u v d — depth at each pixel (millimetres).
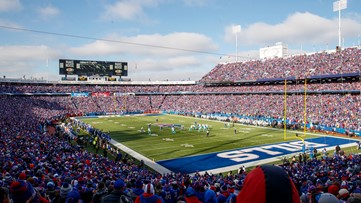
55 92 78438
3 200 4039
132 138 39375
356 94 50875
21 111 59000
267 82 71438
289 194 1653
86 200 6762
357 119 42719
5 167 14617
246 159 28047
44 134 34719
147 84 95000
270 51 89125
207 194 5781
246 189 1733
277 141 36594
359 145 31750
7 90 70125
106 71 86438
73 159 20953
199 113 68750
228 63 88250
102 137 34750
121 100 84125
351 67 53312
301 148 32438
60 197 6676
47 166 16266
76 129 46062
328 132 42812
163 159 28297
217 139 38250
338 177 14453
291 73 63406
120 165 22797
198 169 25000
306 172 17438
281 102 58781
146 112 80125
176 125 52500
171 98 87062
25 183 4383
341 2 60719
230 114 61656
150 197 4625
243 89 72375
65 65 81000
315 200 5637
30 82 79625
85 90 84438
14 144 24297
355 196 4344
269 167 1802
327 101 51812
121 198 4168
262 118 54000
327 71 56562
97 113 73438
